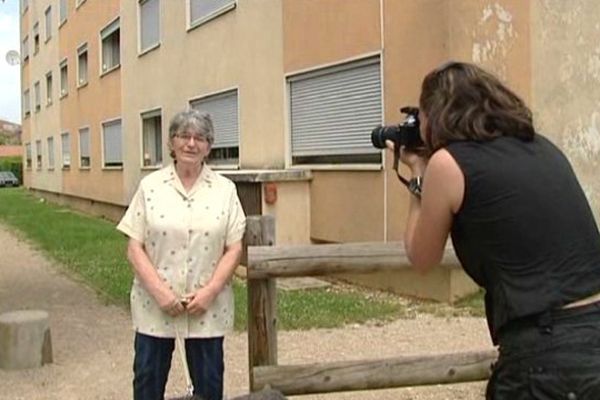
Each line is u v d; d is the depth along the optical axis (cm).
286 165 1088
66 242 1457
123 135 1959
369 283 900
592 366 189
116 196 2047
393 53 845
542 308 195
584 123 852
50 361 584
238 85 1250
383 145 243
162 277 349
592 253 204
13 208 2652
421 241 214
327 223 988
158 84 1672
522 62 800
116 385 524
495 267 203
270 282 374
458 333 657
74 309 802
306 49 1027
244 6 1214
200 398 317
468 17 759
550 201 201
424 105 220
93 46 2270
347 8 929
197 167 356
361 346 619
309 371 370
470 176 201
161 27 1630
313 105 1025
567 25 833
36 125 3444
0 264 1184
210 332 355
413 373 383
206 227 350
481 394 478
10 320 570
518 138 211
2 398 499
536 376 194
